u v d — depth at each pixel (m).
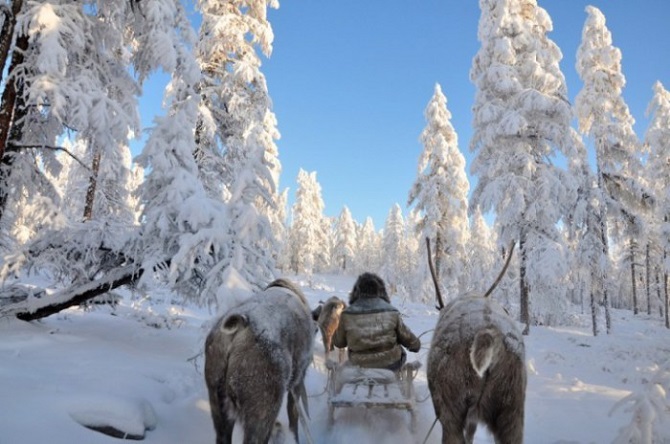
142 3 9.78
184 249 6.96
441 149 29.39
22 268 8.23
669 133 31.98
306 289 44.47
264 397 3.57
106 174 16.30
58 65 7.79
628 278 58.03
